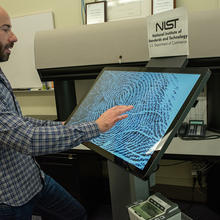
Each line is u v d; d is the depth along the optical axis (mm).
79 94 2412
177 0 2037
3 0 2611
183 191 2303
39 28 2525
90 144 1089
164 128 832
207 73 820
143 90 1026
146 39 1622
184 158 1415
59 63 1892
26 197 1173
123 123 1004
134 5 2086
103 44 1739
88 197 2049
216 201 1997
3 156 1076
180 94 859
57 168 1869
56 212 1476
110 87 1206
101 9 2186
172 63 1043
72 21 2410
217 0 1960
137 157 844
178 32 1011
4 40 1163
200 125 1700
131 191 1195
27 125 973
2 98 1043
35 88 2666
